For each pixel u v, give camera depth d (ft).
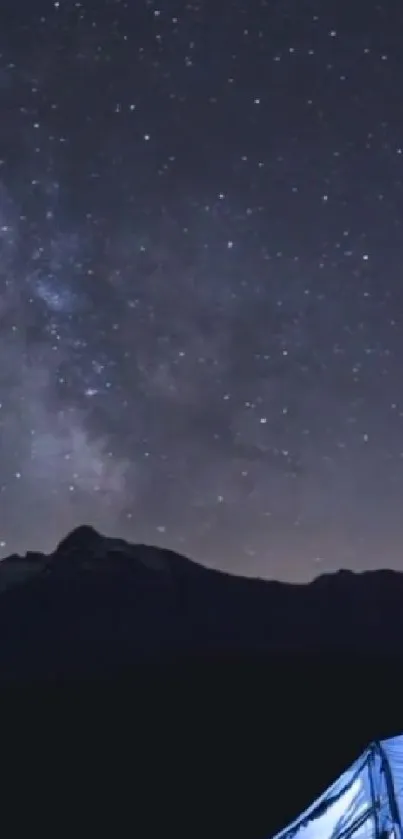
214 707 293.64
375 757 67.82
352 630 516.32
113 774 213.46
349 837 62.69
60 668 375.25
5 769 219.61
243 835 161.58
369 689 318.45
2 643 453.99
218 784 203.31
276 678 338.54
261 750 237.25
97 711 291.99
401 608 529.04
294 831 67.05
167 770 216.74
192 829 165.17
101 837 160.35
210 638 482.69
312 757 229.86
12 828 167.84
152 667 367.66
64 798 191.01
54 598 538.47
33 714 287.69
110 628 489.67
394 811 61.62
